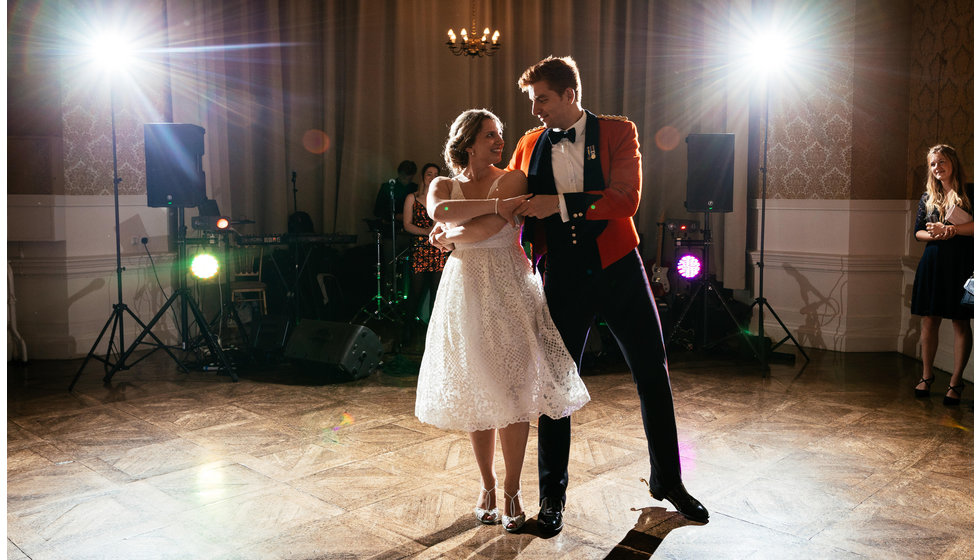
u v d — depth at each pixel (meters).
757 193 6.75
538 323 2.74
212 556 2.64
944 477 3.36
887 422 4.20
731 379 5.23
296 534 2.80
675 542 2.73
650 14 7.53
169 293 6.49
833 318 6.29
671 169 7.64
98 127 6.00
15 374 5.36
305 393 4.82
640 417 4.29
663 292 6.50
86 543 2.74
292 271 7.31
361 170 7.98
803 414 4.37
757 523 2.88
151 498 3.15
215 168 6.95
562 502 2.86
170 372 5.40
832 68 6.17
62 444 3.86
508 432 2.75
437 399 2.68
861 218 6.17
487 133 2.68
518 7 8.09
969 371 5.07
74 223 5.89
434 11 8.05
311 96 7.80
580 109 2.80
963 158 5.39
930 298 4.59
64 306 5.88
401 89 8.02
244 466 3.53
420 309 6.75
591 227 2.74
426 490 3.22
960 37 5.41
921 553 2.64
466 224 2.63
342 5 7.82
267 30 7.51
